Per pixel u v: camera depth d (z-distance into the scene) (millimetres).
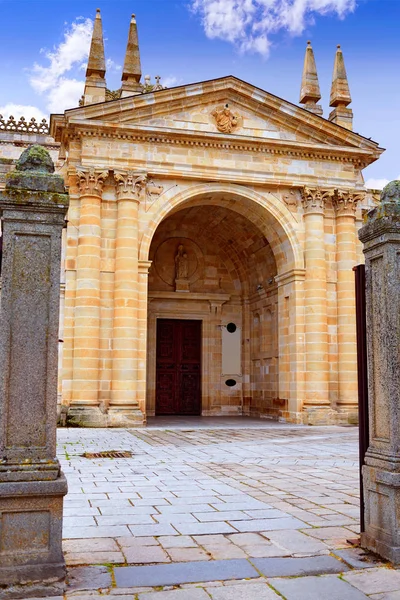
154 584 6250
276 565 6836
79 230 26109
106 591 6059
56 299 6684
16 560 6090
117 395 25219
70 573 6535
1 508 6102
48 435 6422
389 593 6047
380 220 7453
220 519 8875
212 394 35562
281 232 29031
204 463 14758
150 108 27016
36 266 6688
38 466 6258
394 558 6832
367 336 7781
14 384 6441
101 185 26344
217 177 27734
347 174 29484
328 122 28672
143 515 9094
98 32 28297
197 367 36125
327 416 27078
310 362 27766
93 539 7793
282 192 28953
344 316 28281
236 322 36812
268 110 28516
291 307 28781
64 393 25328
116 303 25875
